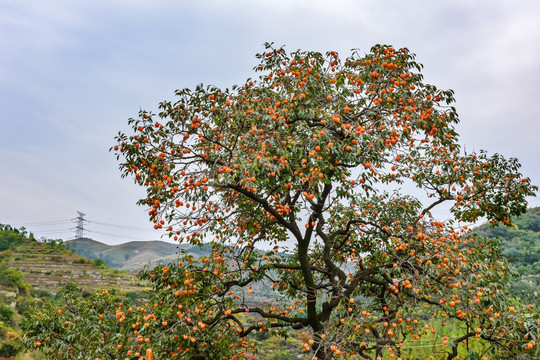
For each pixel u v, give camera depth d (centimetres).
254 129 656
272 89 830
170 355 718
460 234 860
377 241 988
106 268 5944
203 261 818
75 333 746
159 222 662
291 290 901
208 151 705
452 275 641
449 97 662
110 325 745
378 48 707
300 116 703
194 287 720
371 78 706
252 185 625
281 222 759
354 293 932
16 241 7119
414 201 1008
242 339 868
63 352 736
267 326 784
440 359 906
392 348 642
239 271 845
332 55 761
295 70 775
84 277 5044
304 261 784
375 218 964
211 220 732
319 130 658
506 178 961
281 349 1895
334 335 631
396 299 699
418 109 654
